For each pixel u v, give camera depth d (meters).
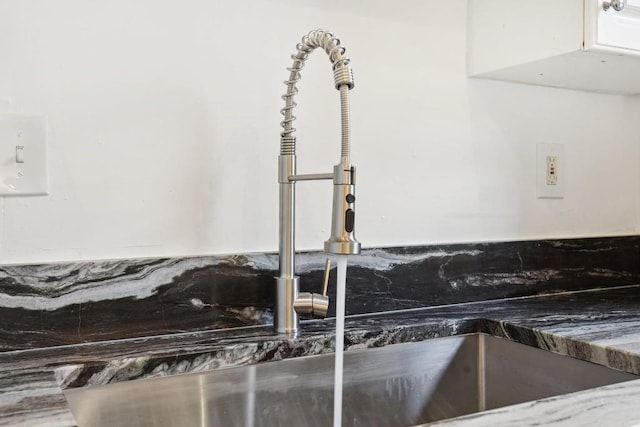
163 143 0.90
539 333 0.89
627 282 1.38
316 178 0.85
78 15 0.84
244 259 0.93
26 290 0.79
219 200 0.94
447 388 0.98
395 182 1.10
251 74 0.96
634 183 1.44
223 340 0.85
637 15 1.00
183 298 0.89
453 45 1.17
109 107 0.86
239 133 0.96
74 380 0.71
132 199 0.88
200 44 0.93
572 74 1.17
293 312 0.90
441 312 1.06
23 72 0.81
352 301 1.03
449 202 1.17
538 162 1.28
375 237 1.08
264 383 0.83
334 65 0.80
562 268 1.28
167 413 0.76
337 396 0.80
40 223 0.82
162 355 0.76
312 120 1.02
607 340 0.82
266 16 0.98
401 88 1.11
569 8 0.98
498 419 0.52
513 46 1.09
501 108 1.23
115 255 0.86
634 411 0.54
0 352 0.78
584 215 1.36
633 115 1.44
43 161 0.82
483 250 1.17
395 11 1.10
